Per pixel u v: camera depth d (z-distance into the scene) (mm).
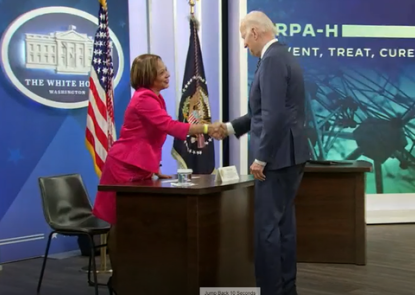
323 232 4215
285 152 2795
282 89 2727
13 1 4289
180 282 2746
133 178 3090
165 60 5480
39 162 4480
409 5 5809
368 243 4945
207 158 4934
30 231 4461
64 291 3553
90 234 3162
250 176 3271
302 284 3650
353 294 3420
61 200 3488
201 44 5789
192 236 2678
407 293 3434
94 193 4840
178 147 4828
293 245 3006
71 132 4672
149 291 2822
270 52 2793
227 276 2936
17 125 4344
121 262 2881
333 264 4195
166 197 2750
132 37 5191
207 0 5750
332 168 4117
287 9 5676
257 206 2861
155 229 2791
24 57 4363
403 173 5902
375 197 5895
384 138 5848
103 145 4082
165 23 5453
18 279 3850
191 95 4898
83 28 4707
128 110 3090
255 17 2904
